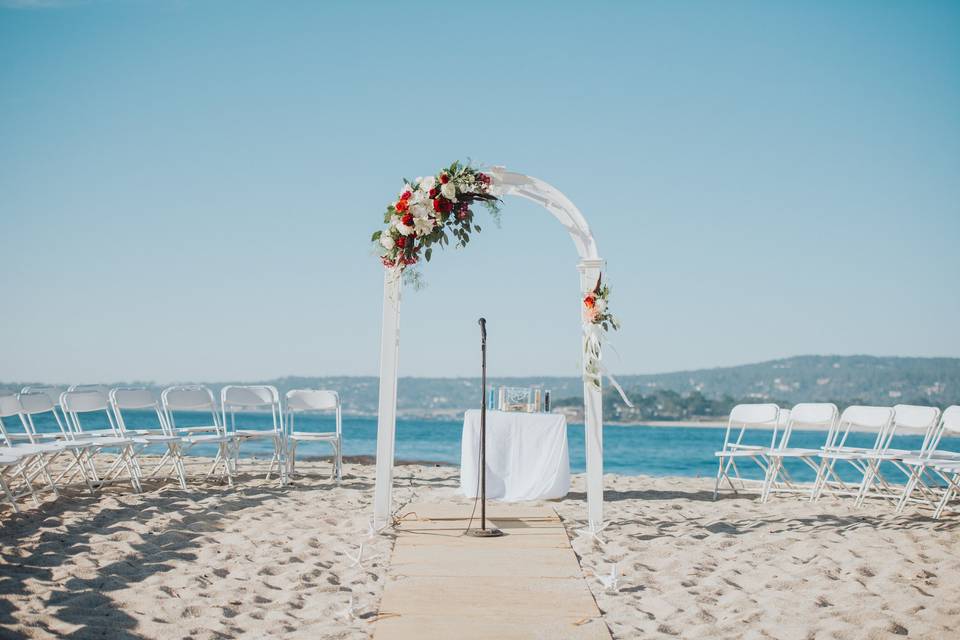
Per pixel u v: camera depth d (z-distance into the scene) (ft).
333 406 28.89
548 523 20.85
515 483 25.39
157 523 19.01
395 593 14.49
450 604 13.88
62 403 24.47
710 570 16.42
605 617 13.39
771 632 12.69
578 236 20.02
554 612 13.50
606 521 21.26
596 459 19.75
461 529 19.98
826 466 26.55
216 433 27.71
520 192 19.85
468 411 25.62
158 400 27.14
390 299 20.08
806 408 27.86
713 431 190.19
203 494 23.90
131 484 25.57
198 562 16.17
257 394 27.96
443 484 29.50
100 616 12.71
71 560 15.47
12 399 22.08
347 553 17.21
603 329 19.77
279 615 13.24
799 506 25.11
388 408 19.94
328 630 12.55
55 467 29.25
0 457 19.04
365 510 22.40
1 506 20.51
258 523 20.07
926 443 24.53
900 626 12.76
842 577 15.76
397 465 40.81
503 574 15.78
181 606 13.35
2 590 13.48
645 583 15.40
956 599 14.24
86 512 20.01
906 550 17.90
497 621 13.01
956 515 22.95
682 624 13.05
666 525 20.88
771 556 17.47
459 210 19.52
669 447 114.52
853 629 12.71
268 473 28.50
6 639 11.45
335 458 28.86
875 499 27.12
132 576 14.92
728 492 29.35
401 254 19.42
